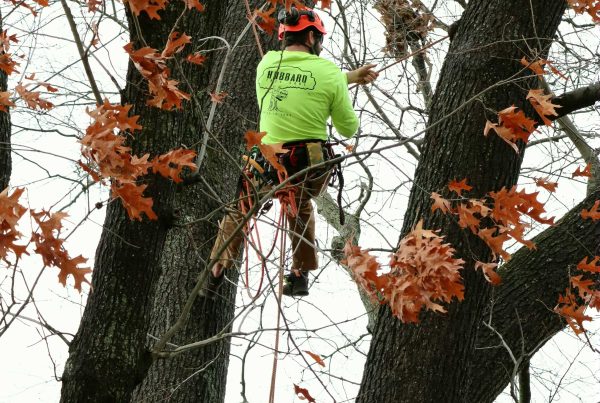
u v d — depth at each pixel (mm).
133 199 7297
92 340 8094
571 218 11891
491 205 10000
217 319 12461
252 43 13516
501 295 11445
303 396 8883
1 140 9492
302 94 10438
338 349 10547
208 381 12312
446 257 7656
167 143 8438
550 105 8438
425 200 10227
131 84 8406
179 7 8500
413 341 10023
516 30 10391
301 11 10805
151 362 8250
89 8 8453
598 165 12930
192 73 11328
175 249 12492
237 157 12891
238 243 10719
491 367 11078
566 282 11453
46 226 6848
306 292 10727
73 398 7977
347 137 10805
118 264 8266
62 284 6984
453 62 10586
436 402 9898
